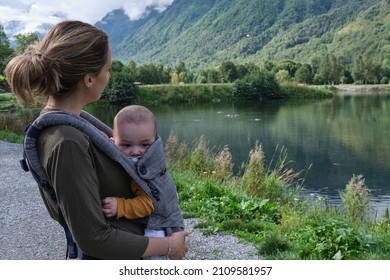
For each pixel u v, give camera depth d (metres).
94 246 1.67
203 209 6.57
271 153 26.23
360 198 9.07
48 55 1.73
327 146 28.73
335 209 8.80
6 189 8.66
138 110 2.00
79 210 1.64
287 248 5.00
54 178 1.64
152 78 118.44
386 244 5.25
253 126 41.00
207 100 90.31
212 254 4.94
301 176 19.39
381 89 124.75
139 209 1.86
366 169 21.17
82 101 1.85
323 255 4.79
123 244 1.73
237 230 5.69
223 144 29.86
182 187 8.09
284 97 94.56
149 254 1.81
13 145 15.75
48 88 1.76
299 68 143.75
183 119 49.44
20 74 1.74
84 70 1.77
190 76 147.12
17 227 6.16
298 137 33.12
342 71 144.50
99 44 1.81
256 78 93.06
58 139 1.65
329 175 19.70
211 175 11.52
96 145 1.75
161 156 1.96
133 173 1.83
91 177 1.68
